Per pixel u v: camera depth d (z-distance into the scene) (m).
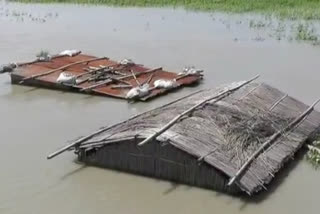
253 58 27.05
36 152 15.20
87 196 12.91
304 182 13.76
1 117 18.09
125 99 20.05
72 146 14.31
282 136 15.05
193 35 32.38
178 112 14.99
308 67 25.47
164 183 13.39
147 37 31.52
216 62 26.14
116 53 27.52
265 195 13.03
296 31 33.94
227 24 36.06
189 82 22.14
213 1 44.62
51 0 45.78
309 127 16.31
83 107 19.23
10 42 29.53
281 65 25.80
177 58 26.77
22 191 13.11
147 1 44.53
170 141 13.11
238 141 13.90
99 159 14.22
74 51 25.12
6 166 14.31
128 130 14.22
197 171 13.07
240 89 17.09
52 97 20.33
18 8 42.31
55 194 13.00
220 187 12.92
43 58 23.52
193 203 12.59
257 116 15.49
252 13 40.50
